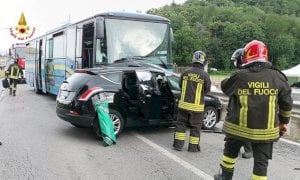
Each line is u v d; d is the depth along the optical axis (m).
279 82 4.83
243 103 4.81
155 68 10.05
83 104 9.05
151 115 9.63
